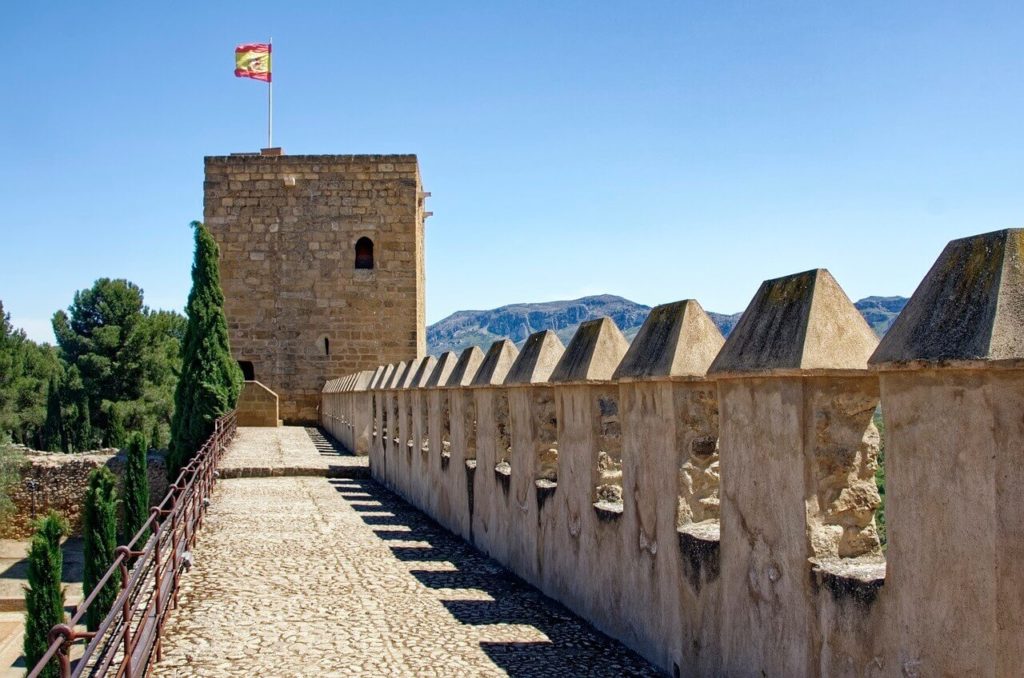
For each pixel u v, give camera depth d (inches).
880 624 187.5
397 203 1633.9
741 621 242.7
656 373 285.1
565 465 376.8
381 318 1627.7
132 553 289.6
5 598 1037.8
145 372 2268.7
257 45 1679.4
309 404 1610.5
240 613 367.6
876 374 215.3
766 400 231.5
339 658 307.4
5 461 1253.1
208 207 1614.2
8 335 2322.8
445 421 611.5
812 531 215.2
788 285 233.5
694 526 277.9
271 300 1616.6
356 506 700.0
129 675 255.1
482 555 498.0
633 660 301.4
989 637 157.8
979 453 160.1
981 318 160.6
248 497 743.1
